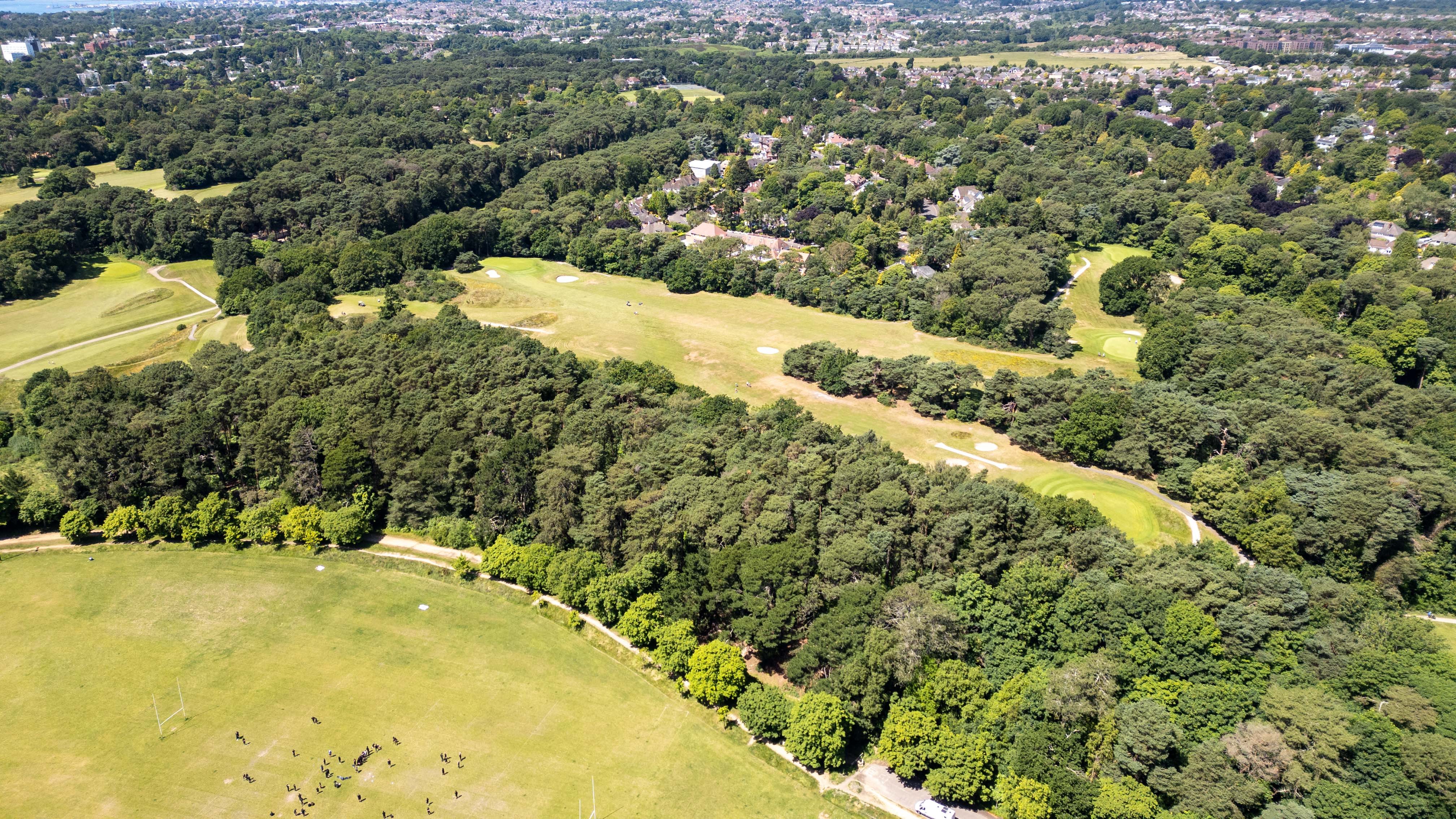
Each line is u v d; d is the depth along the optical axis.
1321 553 116.50
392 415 140.25
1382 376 154.25
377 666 105.94
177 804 87.06
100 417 138.12
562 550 120.00
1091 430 144.50
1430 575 114.75
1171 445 139.12
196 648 108.56
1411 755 80.69
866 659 94.94
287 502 130.88
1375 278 196.00
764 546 108.56
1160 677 94.94
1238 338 174.38
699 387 176.62
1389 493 117.69
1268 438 133.00
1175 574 102.94
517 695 102.00
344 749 93.88
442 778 90.62
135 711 98.69
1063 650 98.31
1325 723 83.25
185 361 184.25
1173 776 83.62
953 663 95.25
